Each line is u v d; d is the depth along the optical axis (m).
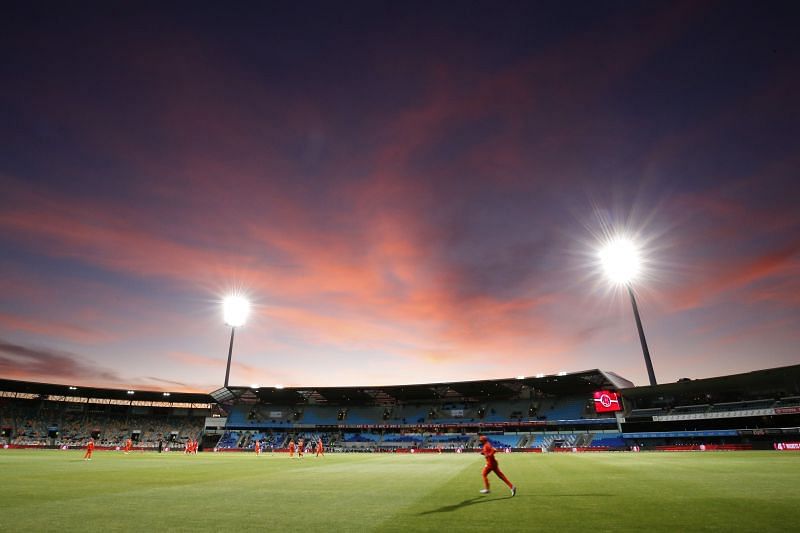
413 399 94.88
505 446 72.75
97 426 90.75
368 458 48.00
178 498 14.51
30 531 9.53
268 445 84.19
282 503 13.26
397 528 9.39
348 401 98.00
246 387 89.62
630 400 71.50
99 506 12.80
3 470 26.11
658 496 13.30
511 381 77.12
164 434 93.25
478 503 12.56
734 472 21.11
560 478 19.66
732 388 61.38
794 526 8.95
